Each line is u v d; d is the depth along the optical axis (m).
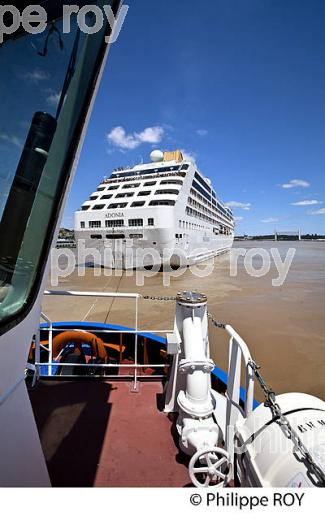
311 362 9.27
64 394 3.47
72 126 1.48
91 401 3.35
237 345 2.10
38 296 1.54
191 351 2.56
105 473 2.43
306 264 48.00
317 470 1.22
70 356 4.23
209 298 19.56
